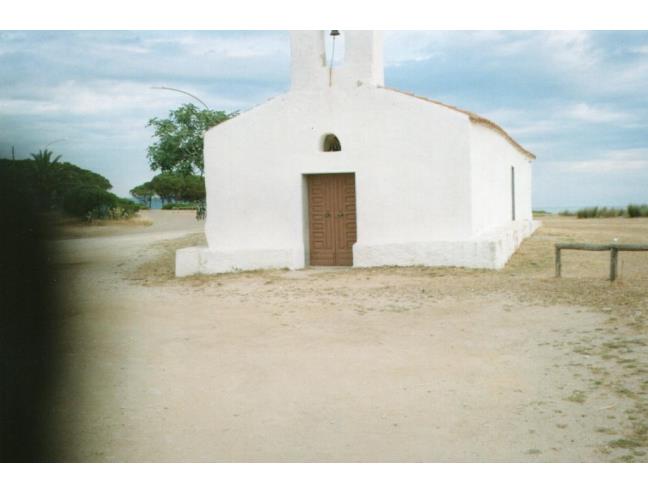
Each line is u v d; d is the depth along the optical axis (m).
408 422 5.23
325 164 14.25
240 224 14.89
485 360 6.86
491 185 16.66
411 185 13.66
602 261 14.39
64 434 5.00
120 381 6.52
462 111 13.53
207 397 6.04
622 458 4.34
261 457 4.65
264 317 9.54
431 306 9.71
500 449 4.61
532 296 9.89
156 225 33.84
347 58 13.97
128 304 10.98
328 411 5.57
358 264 13.98
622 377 5.98
